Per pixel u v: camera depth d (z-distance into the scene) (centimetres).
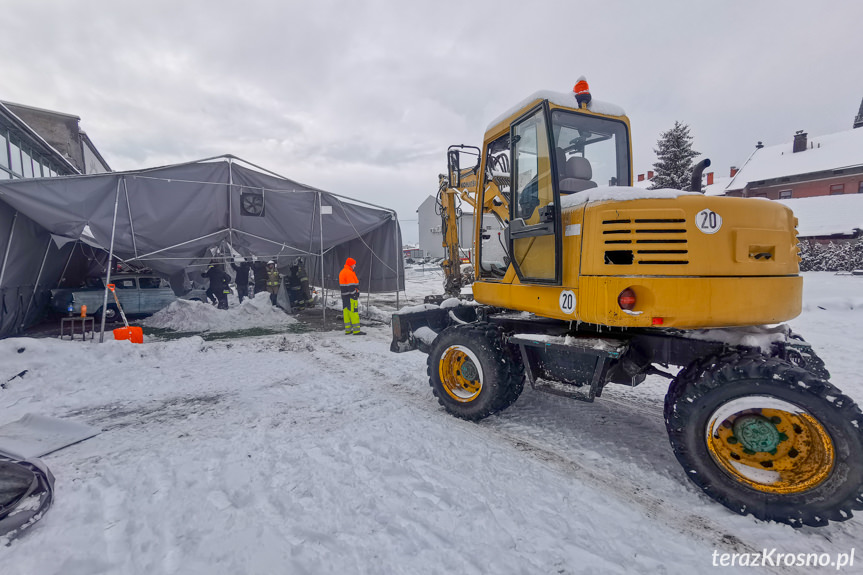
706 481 256
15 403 453
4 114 1052
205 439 355
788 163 3603
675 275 263
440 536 222
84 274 1128
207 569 197
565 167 380
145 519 239
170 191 860
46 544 218
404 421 390
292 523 232
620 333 326
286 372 576
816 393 222
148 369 589
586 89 367
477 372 384
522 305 356
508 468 299
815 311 995
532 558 207
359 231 1138
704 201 266
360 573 196
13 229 739
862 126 3878
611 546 218
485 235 439
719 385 251
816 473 229
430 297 615
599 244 279
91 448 338
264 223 992
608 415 407
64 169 1672
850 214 2491
